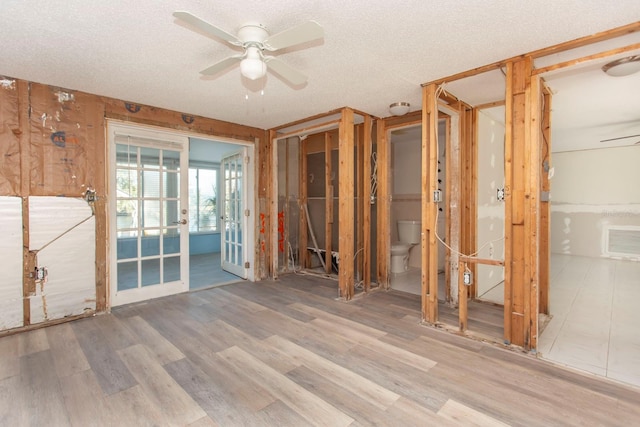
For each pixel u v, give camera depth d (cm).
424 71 271
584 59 220
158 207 384
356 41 221
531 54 239
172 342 262
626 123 445
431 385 201
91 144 324
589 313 328
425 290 303
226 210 533
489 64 259
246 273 476
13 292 283
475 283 378
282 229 536
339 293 383
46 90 298
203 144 591
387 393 193
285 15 188
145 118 362
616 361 230
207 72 224
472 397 189
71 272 312
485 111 386
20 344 259
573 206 668
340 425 166
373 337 272
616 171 619
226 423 168
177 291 402
